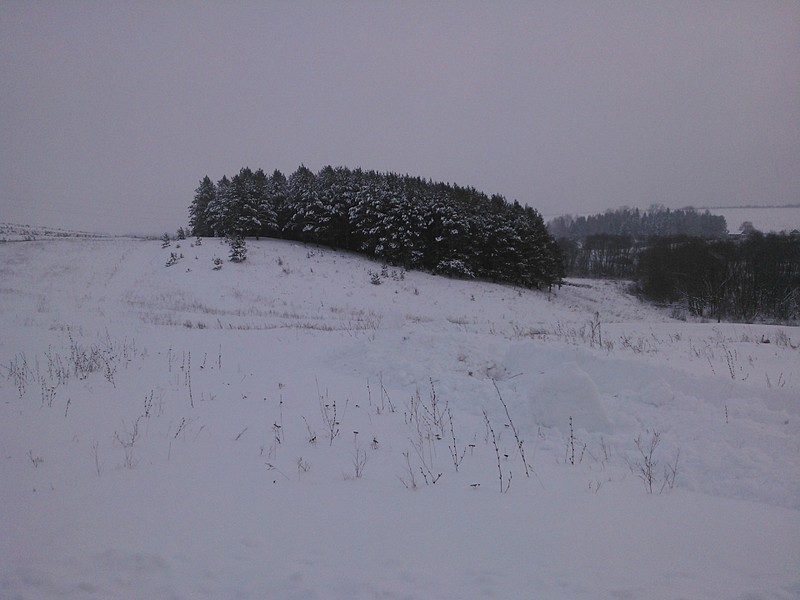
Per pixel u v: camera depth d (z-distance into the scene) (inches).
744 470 187.5
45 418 285.1
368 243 1688.0
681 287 2011.6
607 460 214.8
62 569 122.8
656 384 261.7
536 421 257.1
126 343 538.6
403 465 215.2
